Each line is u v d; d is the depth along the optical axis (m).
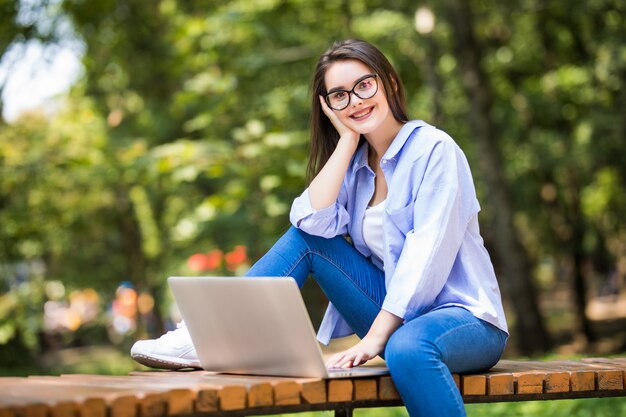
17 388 2.63
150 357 3.35
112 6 12.42
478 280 3.23
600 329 18.86
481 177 13.47
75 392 2.50
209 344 3.18
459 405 2.86
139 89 14.87
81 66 13.80
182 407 2.50
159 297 16.34
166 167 10.49
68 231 15.34
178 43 12.12
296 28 12.73
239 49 12.45
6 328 13.16
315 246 3.38
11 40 11.03
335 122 3.45
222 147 10.64
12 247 13.52
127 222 16.06
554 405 6.47
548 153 14.77
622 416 6.05
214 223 11.78
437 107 12.62
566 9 13.08
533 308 13.76
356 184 3.54
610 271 26.77
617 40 12.91
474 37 13.19
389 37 12.85
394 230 3.30
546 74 14.93
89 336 17.98
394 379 2.89
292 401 2.71
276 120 11.74
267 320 2.88
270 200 11.02
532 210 16.30
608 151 13.71
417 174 3.25
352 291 3.41
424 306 3.13
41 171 12.62
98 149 12.59
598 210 16.77
